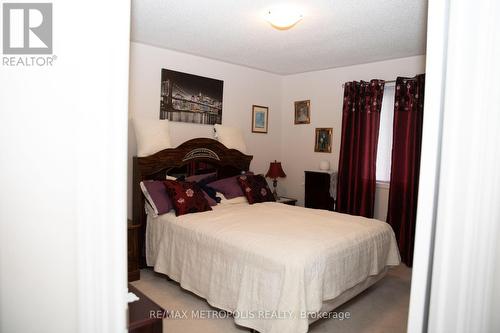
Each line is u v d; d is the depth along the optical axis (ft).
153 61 12.98
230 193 13.26
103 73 3.29
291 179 17.99
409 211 13.29
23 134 3.87
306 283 7.34
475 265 3.13
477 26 2.93
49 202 3.73
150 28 10.96
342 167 15.28
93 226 3.40
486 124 3.01
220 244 8.81
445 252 3.11
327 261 7.92
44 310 3.97
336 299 8.70
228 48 13.16
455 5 2.98
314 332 8.23
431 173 3.20
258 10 9.34
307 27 10.57
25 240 4.06
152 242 11.44
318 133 16.69
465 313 3.14
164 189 11.47
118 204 3.43
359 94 14.80
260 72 16.94
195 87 14.32
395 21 9.93
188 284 9.73
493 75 3.01
